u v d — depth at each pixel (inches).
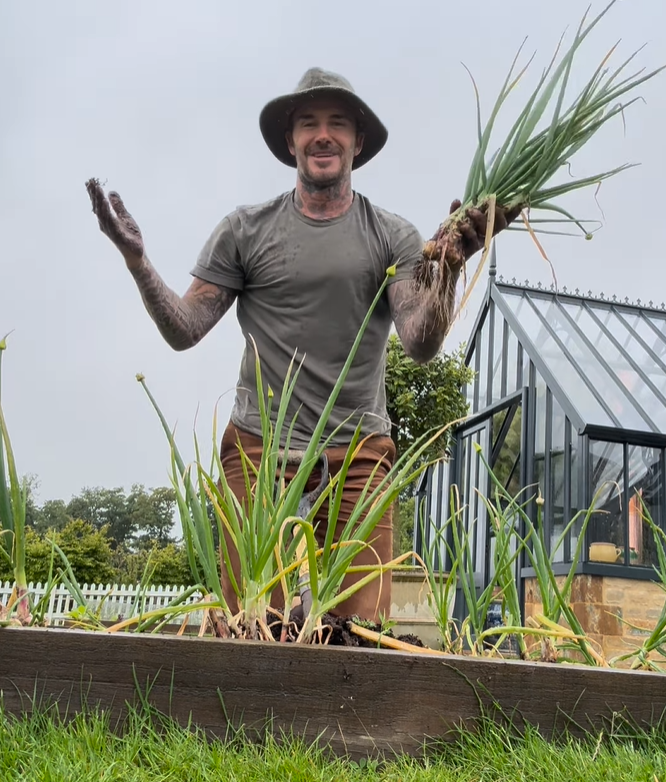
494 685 45.6
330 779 37.7
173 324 70.8
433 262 59.5
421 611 161.3
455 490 66.2
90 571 496.4
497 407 400.5
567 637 56.9
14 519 52.3
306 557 56.7
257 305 80.1
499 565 62.7
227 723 42.6
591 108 55.2
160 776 35.6
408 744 43.8
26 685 42.3
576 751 43.4
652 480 319.6
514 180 54.8
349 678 43.9
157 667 42.8
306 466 51.6
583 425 320.2
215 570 50.6
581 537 62.9
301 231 78.4
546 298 436.8
